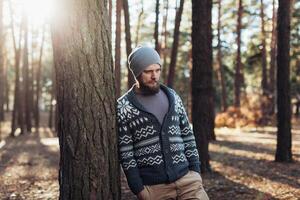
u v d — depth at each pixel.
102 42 3.53
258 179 9.05
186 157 3.60
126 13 13.45
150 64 3.40
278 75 11.43
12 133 25.28
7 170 11.55
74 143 3.47
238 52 30.50
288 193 7.68
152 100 3.46
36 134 27.88
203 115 9.68
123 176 9.41
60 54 3.49
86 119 3.46
